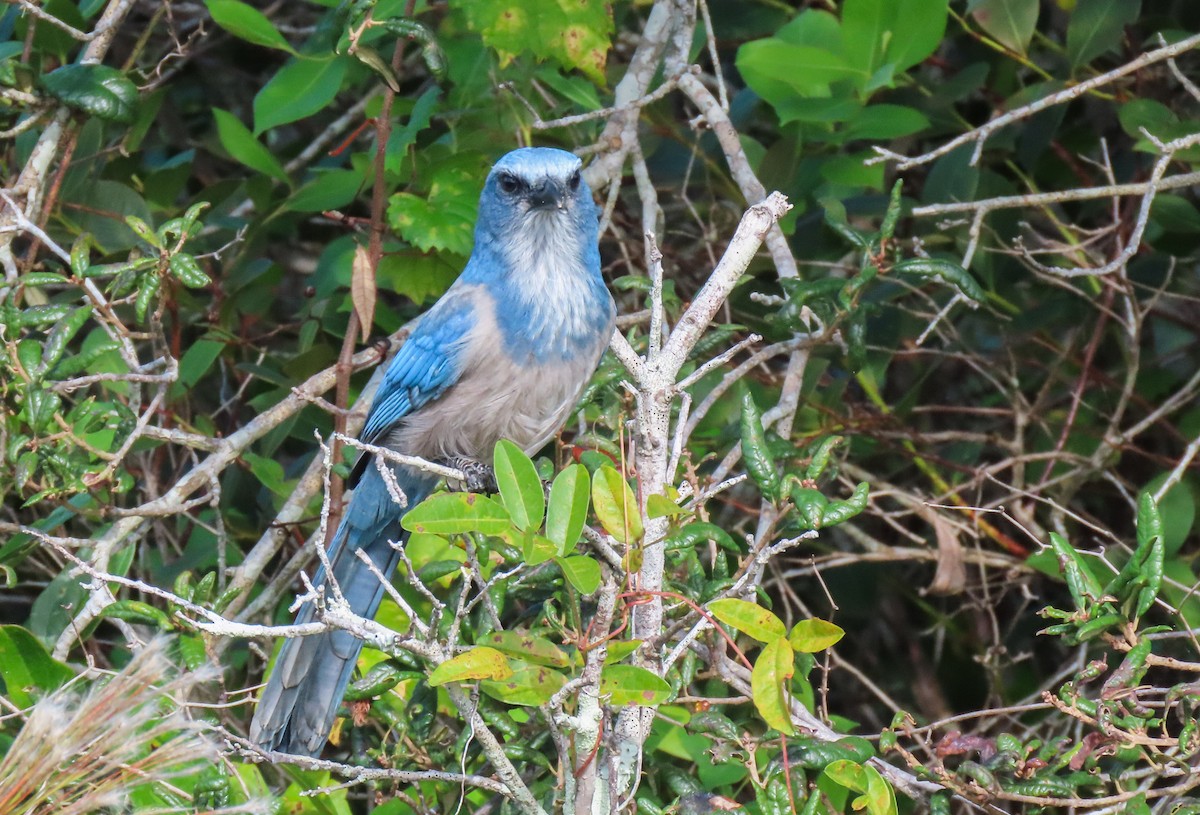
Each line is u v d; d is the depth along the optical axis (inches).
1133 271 469.1
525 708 316.2
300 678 326.6
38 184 389.1
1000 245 465.4
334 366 394.0
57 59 431.5
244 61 559.2
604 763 259.1
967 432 467.5
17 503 438.9
